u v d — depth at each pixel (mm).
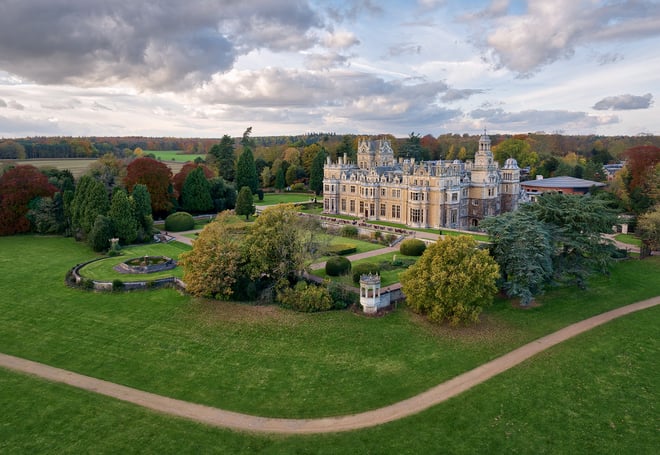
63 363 51875
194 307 64688
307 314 62094
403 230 111438
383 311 62812
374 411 42531
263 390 46031
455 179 115875
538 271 62531
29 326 60562
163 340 56312
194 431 39906
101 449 37812
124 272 77375
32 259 87500
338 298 65188
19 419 41625
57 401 44375
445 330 57719
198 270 65062
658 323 59188
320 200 170250
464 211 120000
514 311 63719
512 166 121062
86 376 49188
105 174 130625
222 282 65000
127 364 51344
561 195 73688
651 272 78500
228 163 186625
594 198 73438
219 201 140750
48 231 107750
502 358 51406
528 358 51125
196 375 48938
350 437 39000
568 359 50688
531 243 63000
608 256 69375
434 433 39312
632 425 40375
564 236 68375
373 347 53781
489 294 58781
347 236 110562
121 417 41844
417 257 88688
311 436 39219
